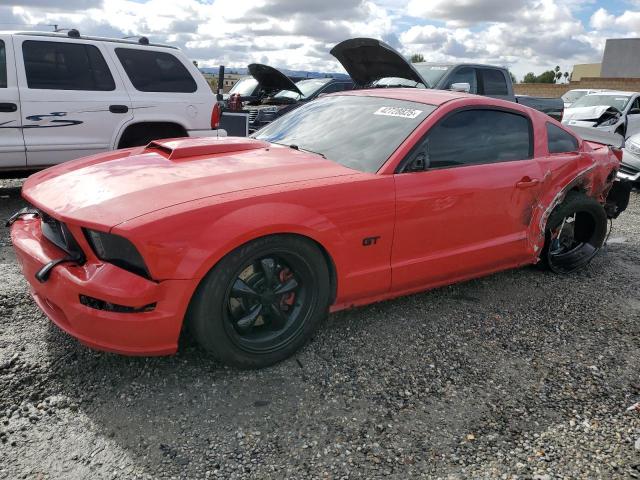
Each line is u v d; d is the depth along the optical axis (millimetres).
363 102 4008
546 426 2615
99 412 2520
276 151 3492
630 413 2744
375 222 3117
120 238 2463
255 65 10016
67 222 2549
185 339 3135
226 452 2318
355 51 7355
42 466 2184
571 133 4609
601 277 4754
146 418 2498
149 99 6328
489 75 9695
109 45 6125
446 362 3145
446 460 2348
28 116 5609
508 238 3951
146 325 2467
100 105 6000
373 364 3066
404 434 2498
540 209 4125
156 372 2840
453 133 3605
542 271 4750
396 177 3232
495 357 3240
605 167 4762
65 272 2533
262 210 2674
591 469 2332
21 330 3166
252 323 2828
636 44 36875
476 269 3863
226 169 3027
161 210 2502
